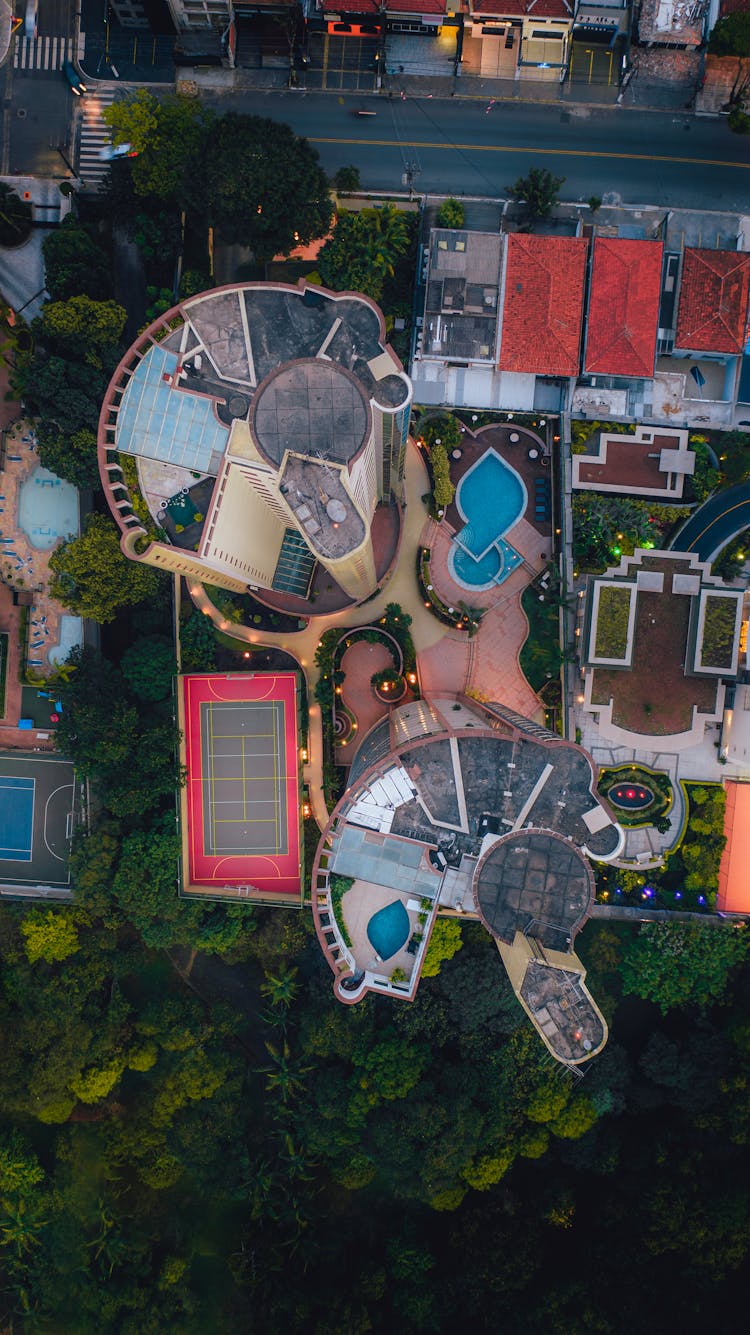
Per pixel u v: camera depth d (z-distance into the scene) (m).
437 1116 98.19
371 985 88.31
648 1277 99.06
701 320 105.69
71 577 105.75
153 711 109.06
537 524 108.44
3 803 113.25
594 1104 102.50
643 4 107.44
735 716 105.50
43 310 100.12
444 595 108.88
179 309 82.06
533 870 81.25
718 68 110.19
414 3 106.19
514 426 108.25
